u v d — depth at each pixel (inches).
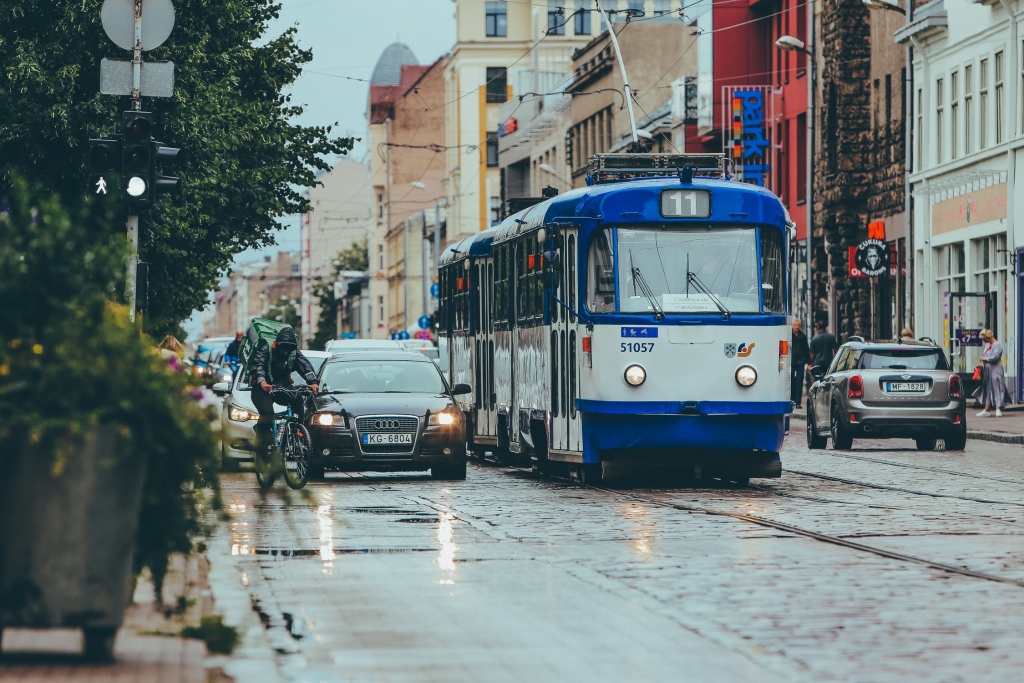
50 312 470.6
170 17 1169.4
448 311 1786.4
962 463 1409.9
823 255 3235.7
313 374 1196.5
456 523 917.8
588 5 6117.1
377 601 617.0
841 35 3048.7
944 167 2684.5
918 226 2815.0
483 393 1557.6
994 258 2508.6
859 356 1627.7
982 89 2561.5
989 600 606.2
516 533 859.4
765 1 3572.8
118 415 463.8
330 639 534.6
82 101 1777.8
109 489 463.5
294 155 2608.3
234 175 2342.5
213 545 805.2
